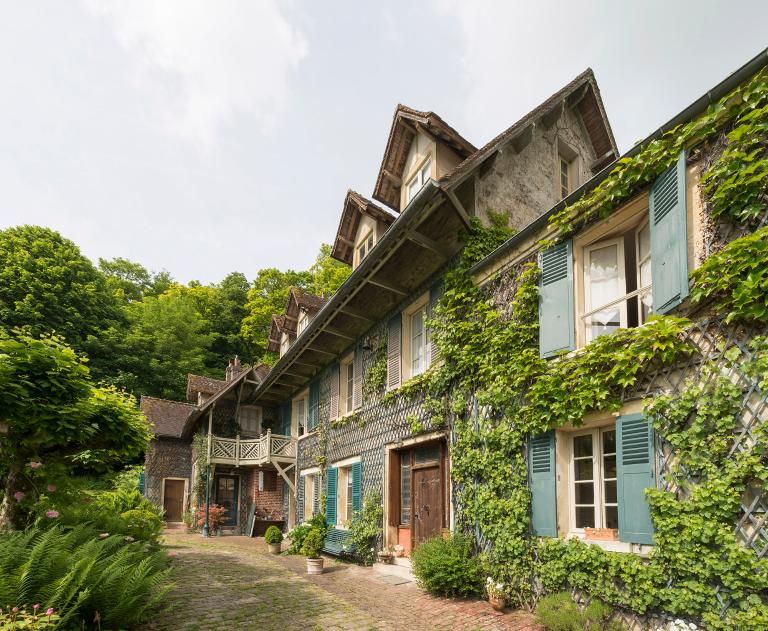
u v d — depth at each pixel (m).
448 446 7.46
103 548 5.23
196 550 11.52
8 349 5.88
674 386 4.27
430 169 9.73
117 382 24.80
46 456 6.81
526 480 5.85
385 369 10.03
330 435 12.83
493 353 6.59
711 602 3.66
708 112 4.12
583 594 4.82
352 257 14.25
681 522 3.92
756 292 3.61
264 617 5.55
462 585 6.14
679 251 4.23
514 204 8.85
